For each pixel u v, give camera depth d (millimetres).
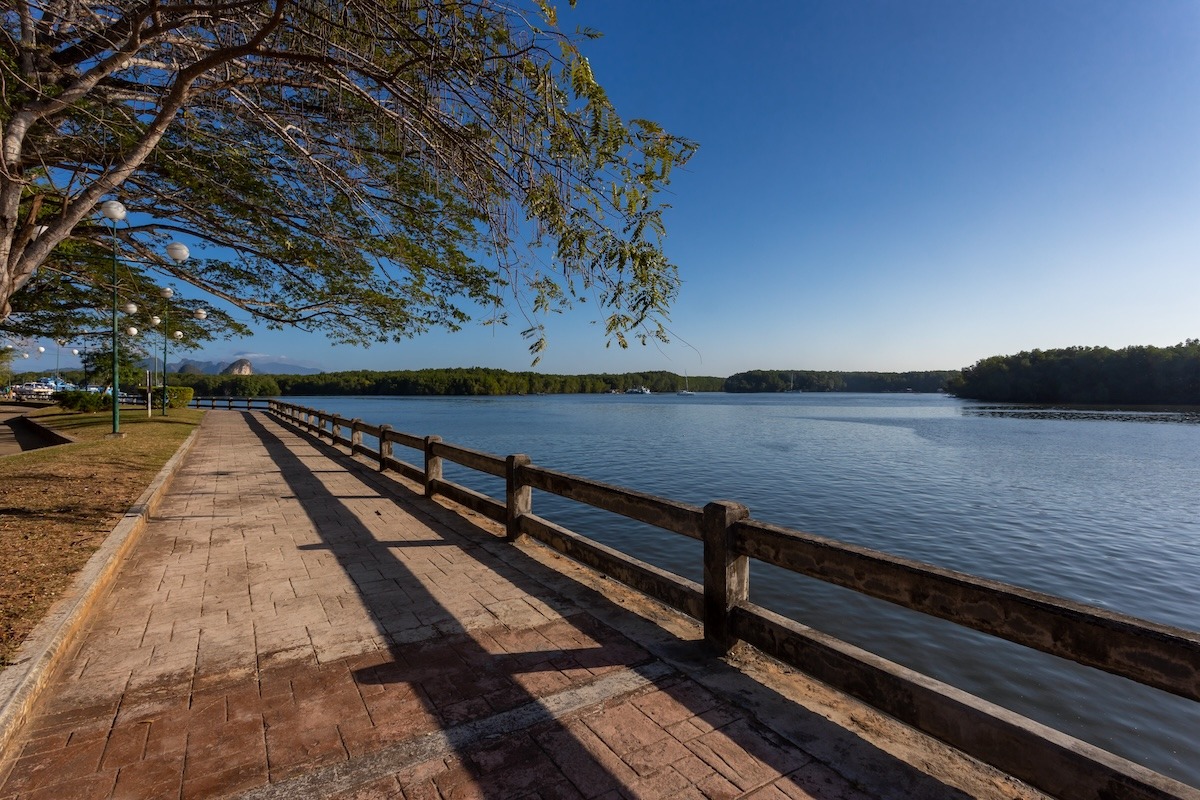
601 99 3082
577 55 3070
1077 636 1864
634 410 81375
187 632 3525
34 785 2152
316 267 6477
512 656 3201
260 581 4449
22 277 4332
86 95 4523
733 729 2516
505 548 5348
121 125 5012
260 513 6816
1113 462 26734
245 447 14250
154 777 2207
